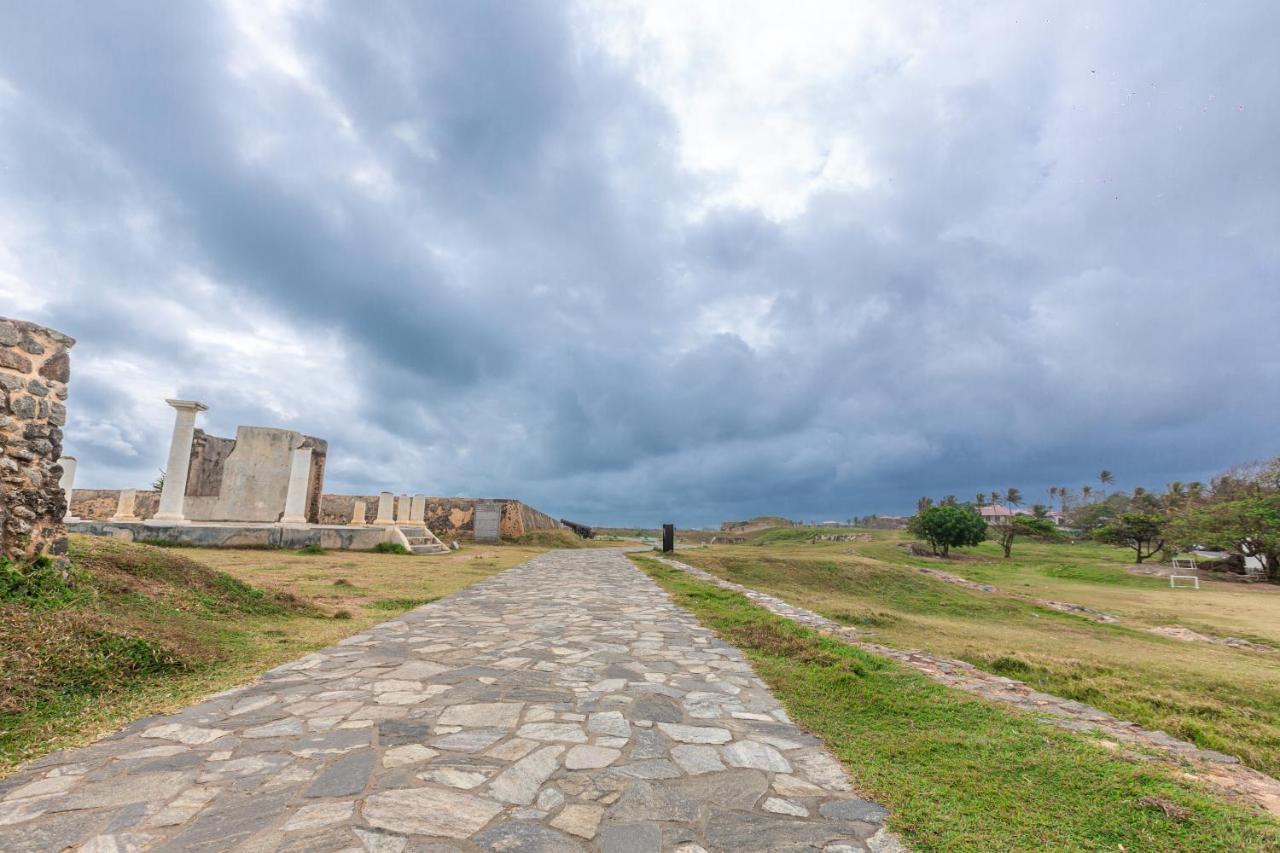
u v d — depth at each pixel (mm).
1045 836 2701
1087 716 4746
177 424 17797
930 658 6742
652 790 3154
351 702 4508
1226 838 2615
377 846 2506
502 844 2555
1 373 6090
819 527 76125
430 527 33531
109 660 4859
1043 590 27062
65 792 2975
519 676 5383
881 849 2598
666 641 7230
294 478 19875
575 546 35312
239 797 2947
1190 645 14445
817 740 4000
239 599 8031
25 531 6176
